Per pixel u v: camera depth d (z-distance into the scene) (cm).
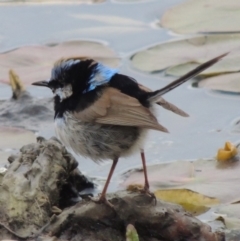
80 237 991
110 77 1030
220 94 1454
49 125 1355
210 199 1077
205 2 1764
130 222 998
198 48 1583
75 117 1015
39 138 1143
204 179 1132
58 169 1074
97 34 1719
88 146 1027
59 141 1123
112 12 1845
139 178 1149
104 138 1013
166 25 1709
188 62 1528
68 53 1599
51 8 1886
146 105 1012
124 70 1527
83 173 1195
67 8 1881
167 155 1245
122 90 1019
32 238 992
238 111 1392
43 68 1528
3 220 1009
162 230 993
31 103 1414
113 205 1001
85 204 1012
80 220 998
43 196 1032
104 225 1001
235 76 1466
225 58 1523
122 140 1012
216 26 1666
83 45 1650
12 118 1387
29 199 1021
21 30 1761
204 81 1467
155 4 1866
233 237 997
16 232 998
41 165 1063
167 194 1089
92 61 1040
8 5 1909
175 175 1149
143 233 1000
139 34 1705
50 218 1012
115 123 984
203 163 1187
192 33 1658
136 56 1579
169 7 1839
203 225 994
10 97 1470
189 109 1410
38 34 1733
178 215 998
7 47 1669
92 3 1906
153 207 1004
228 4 1734
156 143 1292
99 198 1009
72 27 1769
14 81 1441
